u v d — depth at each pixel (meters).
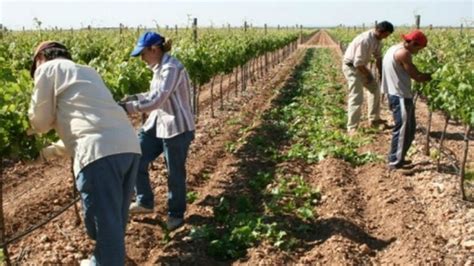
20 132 5.67
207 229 7.25
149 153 7.39
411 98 9.61
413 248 6.79
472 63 12.04
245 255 6.77
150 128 7.35
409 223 7.61
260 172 9.79
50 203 8.34
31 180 9.74
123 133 5.15
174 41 21.81
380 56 12.73
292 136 12.93
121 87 9.00
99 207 5.02
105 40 21.94
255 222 7.40
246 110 16.17
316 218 7.87
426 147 10.79
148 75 10.20
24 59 12.74
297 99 17.84
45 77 5.03
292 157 10.98
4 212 7.91
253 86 22.42
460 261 6.48
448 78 9.00
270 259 6.58
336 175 9.63
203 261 6.62
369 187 9.28
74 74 5.10
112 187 5.02
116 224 5.06
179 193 7.33
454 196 8.48
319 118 14.77
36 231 7.24
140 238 7.10
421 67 11.97
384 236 7.39
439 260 6.47
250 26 46.03
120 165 5.07
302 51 48.09
